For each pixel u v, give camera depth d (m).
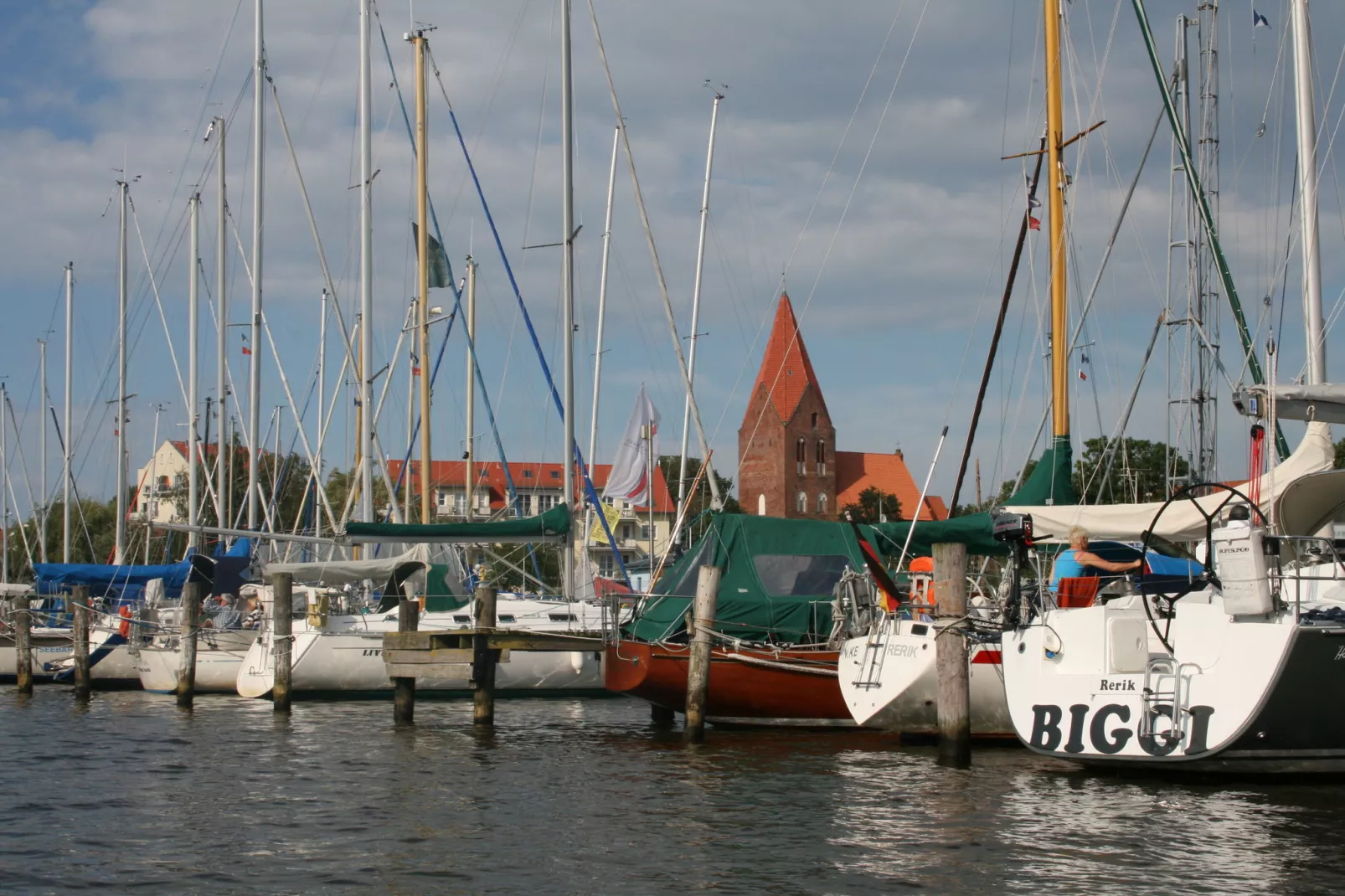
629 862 12.17
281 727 21.31
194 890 11.36
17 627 27.12
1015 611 16.20
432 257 32.28
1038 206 25.89
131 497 78.94
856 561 20.62
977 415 26.05
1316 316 18.78
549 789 15.63
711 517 21.16
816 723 19.88
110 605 31.33
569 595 25.14
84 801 15.15
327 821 13.98
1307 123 19.06
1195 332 27.56
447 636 20.78
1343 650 13.36
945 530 19.77
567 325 26.39
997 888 11.12
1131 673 14.43
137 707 24.58
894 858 12.10
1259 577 13.27
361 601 27.56
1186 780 15.05
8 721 22.34
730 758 17.67
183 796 15.42
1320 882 11.06
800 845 12.66
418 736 20.14
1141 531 17.94
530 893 11.24
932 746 18.53
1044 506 19.80
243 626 27.06
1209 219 25.19
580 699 25.64
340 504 58.88
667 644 19.77
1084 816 13.51
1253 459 14.88
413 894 11.22
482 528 23.92
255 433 35.31
